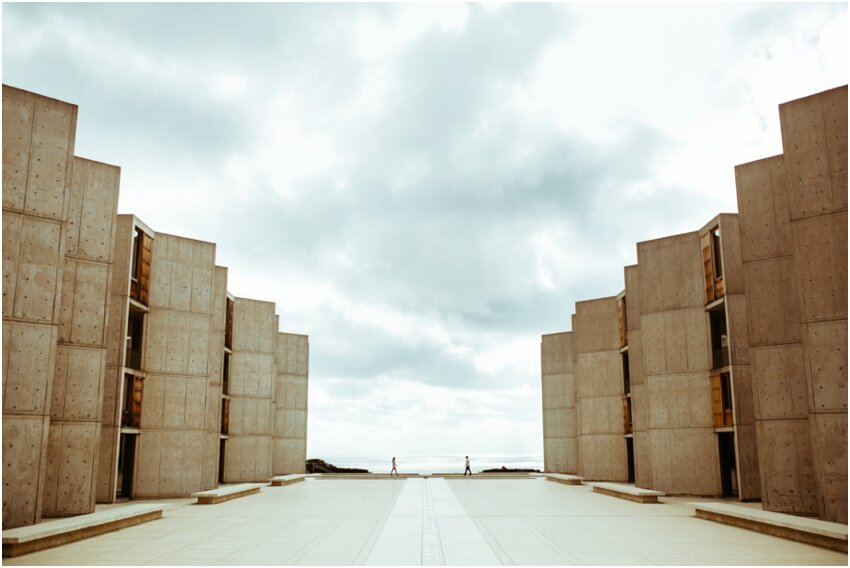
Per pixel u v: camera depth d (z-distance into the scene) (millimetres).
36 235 15039
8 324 14422
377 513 17562
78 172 18938
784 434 17641
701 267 25328
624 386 34469
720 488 23812
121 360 22203
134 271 23859
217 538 13039
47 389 14734
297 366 42094
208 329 25844
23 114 15203
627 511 18109
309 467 46844
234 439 34000
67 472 17656
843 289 15031
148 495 23656
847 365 14797
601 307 36031
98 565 10266
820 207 15500
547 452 42594
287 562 10477
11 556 11055
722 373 23734
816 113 15781
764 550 11625
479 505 19812
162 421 24312
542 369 43656
